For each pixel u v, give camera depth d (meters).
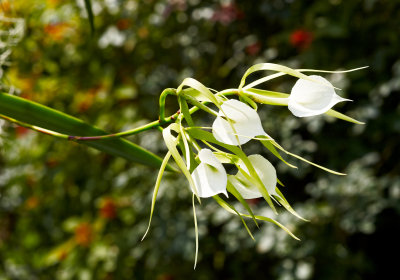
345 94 1.60
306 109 0.44
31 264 1.93
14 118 0.53
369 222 1.44
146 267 1.75
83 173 1.86
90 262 1.68
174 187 1.57
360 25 1.70
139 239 1.69
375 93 1.60
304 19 1.80
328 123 1.66
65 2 1.69
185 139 0.44
